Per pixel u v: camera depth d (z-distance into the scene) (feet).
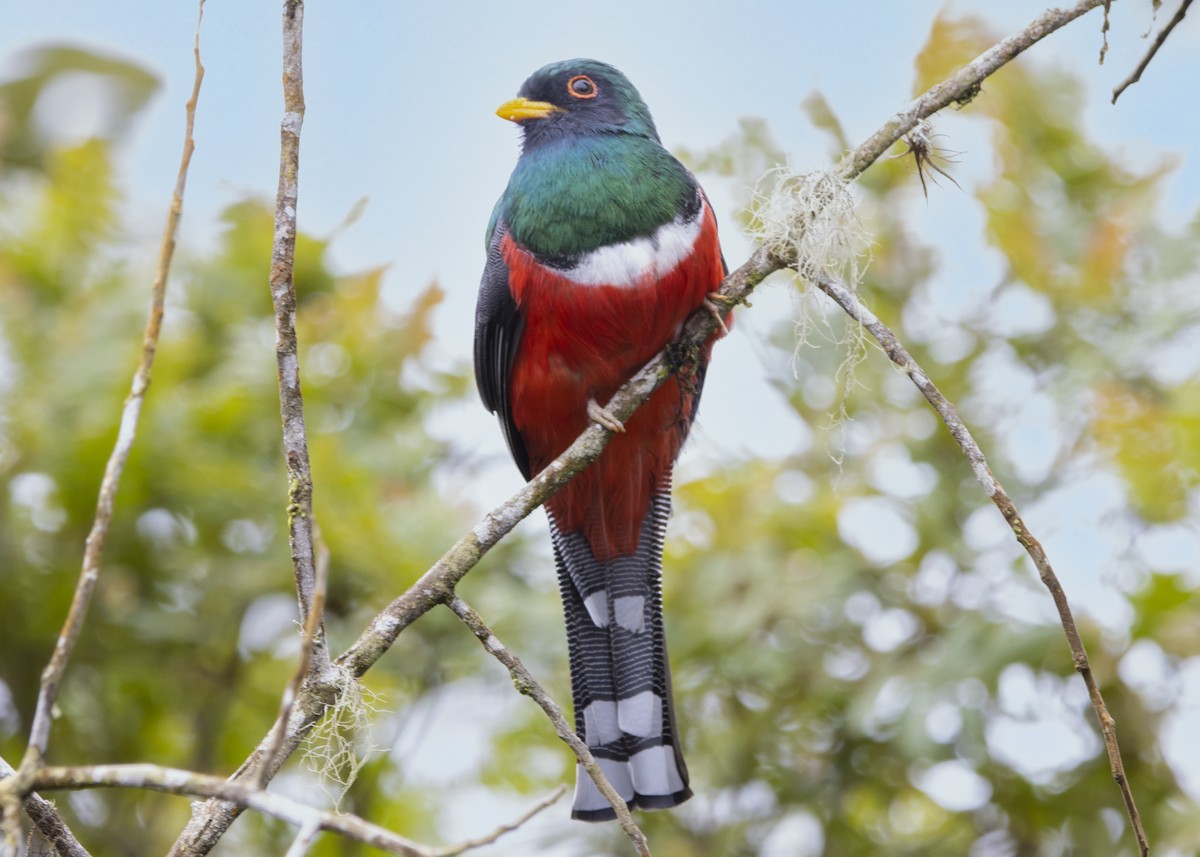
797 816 33.50
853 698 33.01
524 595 34.32
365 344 35.58
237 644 34.45
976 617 32.14
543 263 30.14
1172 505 31.99
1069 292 33.65
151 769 15.19
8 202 36.37
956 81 25.14
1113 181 33.99
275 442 34.35
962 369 33.68
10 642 33.55
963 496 33.19
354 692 21.63
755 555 33.71
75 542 33.73
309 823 14.30
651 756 30.12
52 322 34.58
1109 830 31.68
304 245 36.32
